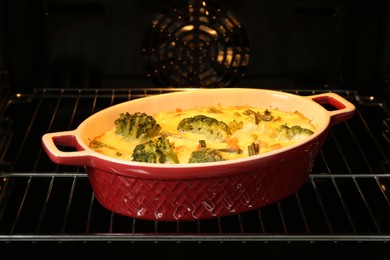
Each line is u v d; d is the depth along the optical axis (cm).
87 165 118
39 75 176
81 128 128
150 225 152
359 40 174
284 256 143
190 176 112
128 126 131
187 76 178
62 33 174
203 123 131
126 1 172
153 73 178
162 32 174
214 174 112
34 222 151
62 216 153
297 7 173
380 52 174
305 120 139
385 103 172
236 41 176
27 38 171
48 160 165
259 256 143
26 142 170
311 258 143
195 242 143
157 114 142
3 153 150
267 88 180
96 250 143
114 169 114
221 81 179
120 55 176
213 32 175
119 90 173
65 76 178
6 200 149
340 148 170
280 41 176
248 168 114
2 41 170
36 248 143
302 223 152
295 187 127
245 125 135
